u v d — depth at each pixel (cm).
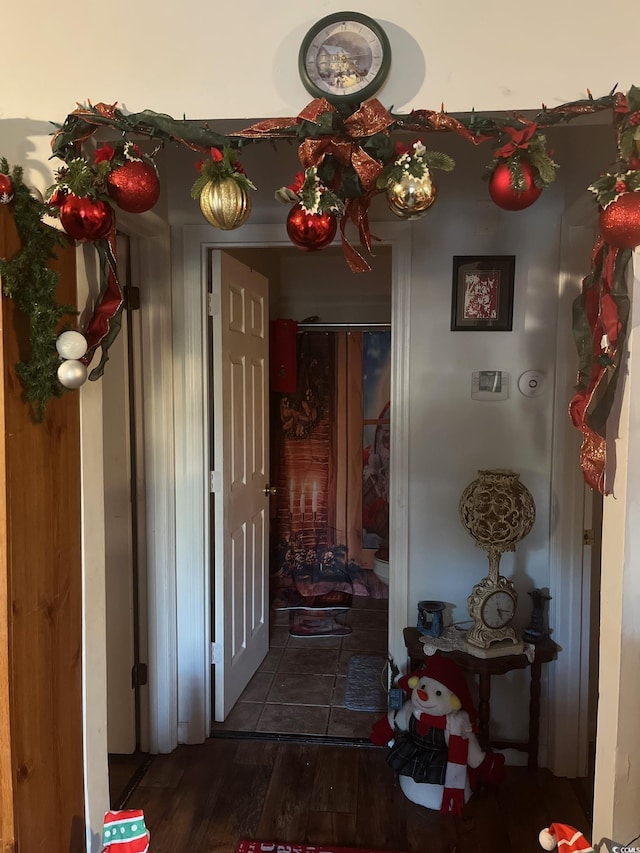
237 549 290
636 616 128
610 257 121
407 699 249
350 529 429
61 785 133
